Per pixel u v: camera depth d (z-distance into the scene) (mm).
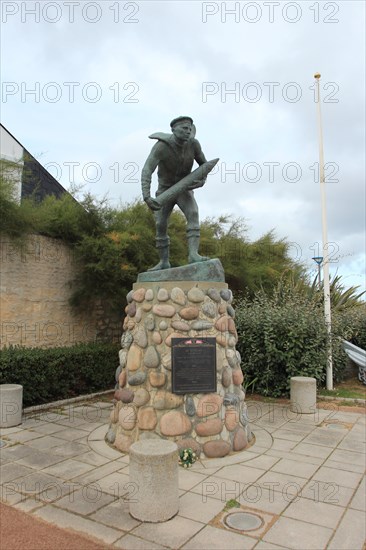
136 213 10641
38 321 8562
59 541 2977
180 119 4984
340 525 3227
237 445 4832
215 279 5113
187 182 5145
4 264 7941
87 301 9555
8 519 3287
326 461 4578
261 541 2998
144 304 5000
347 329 9094
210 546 2932
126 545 2939
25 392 6797
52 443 5125
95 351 8297
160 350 4758
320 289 10727
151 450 3398
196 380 4668
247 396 8117
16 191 8164
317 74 9016
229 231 14500
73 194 9453
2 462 4496
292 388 6953
